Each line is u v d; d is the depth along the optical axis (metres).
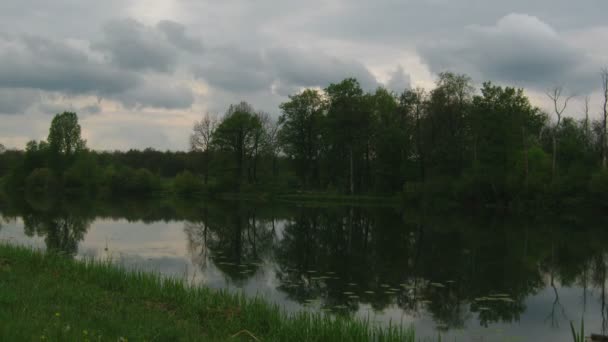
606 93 50.03
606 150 52.28
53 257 16.11
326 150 74.00
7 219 39.16
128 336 7.76
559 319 14.20
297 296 16.11
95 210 50.12
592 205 45.50
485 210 51.84
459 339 12.16
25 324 7.37
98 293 11.48
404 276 19.83
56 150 87.50
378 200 65.25
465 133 58.00
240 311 11.02
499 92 55.53
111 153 122.38
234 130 73.62
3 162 107.69
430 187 55.94
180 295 12.12
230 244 28.86
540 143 61.44
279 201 67.62
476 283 18.75
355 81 70.00
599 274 20.69
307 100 74.75
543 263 22.98
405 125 65.56
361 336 9.73
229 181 76.12
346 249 27.28
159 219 42.09
